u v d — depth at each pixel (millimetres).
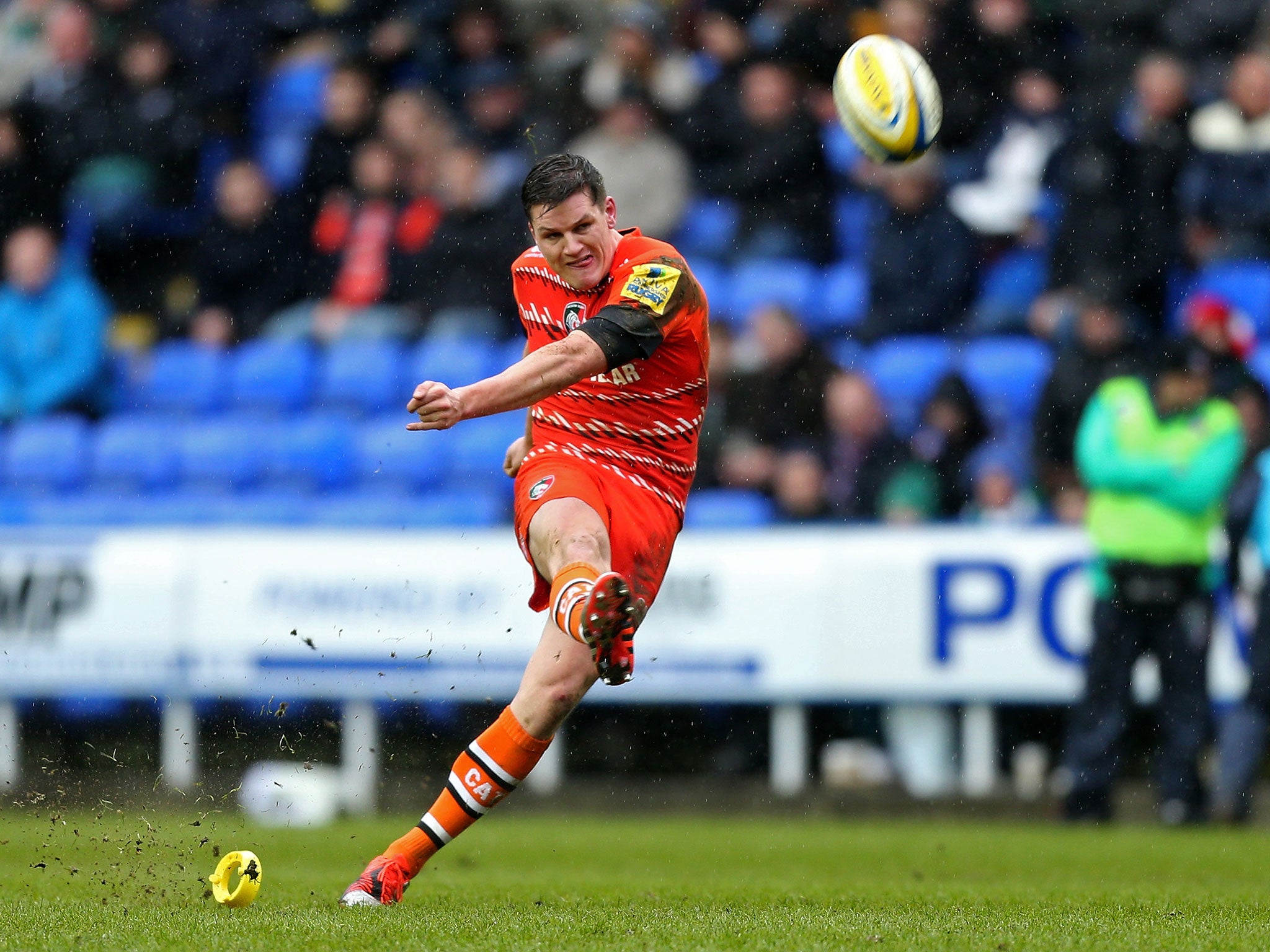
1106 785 30094
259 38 47812
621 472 14531
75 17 49531
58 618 33594
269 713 33062
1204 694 29812
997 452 35344
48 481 39969
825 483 35375
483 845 25734
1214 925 13086
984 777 32031
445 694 32219
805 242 41906
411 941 11281
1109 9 41250
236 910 13852
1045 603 30906
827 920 13078
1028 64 42375
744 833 28344
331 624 32656
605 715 33844
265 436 39062
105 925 12531
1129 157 38531
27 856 22234
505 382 12984
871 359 38469
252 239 44094
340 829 27875
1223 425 29547
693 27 45000
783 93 42375
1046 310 37656
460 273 41906
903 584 31406
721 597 31875
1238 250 39344
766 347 36781
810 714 33406
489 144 44156
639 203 41656
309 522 36375
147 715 34719
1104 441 29828
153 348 43188
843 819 31906
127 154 47156
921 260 38969
